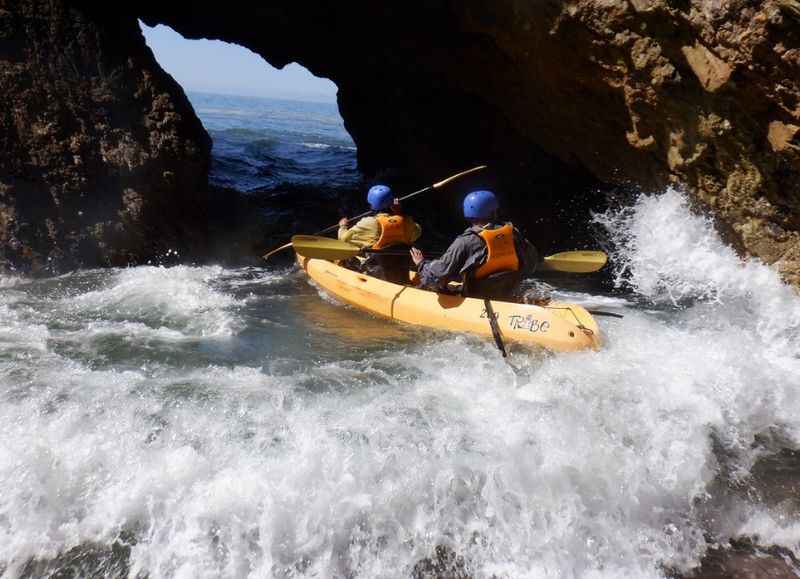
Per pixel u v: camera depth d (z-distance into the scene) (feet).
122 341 15.52
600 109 21.27
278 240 27.09
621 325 17.61
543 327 15.71
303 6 29.76
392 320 18.15
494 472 10.72
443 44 25.54
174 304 18.52
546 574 9.50
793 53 15.26
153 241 22.62
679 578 9.55
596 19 18.40
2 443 10.87
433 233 30.91
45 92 21.13
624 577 9.53
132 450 10.85
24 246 20.18
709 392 13.64
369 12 27.37
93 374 13.57
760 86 16.35
